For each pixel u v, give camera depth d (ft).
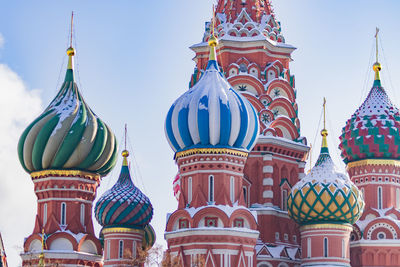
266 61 417.28
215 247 350.02
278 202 401.90
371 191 407.64
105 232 390.21
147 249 372.38
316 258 372.99
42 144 384.68
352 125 415.64
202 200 357.00
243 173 388.57
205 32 423.64
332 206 371.97
